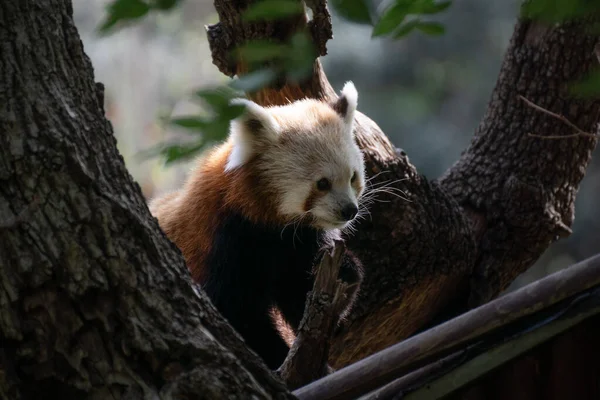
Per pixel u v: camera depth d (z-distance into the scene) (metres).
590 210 27.98
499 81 10.68
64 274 4.93
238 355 5.45
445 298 10.28
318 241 9.59
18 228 4.84
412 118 29.56
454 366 6.77
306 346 6.55
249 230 9.41
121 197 5.21
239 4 7.64
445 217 9.59
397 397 6.84
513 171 10.30
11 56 4.99
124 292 5.08
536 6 4.04
